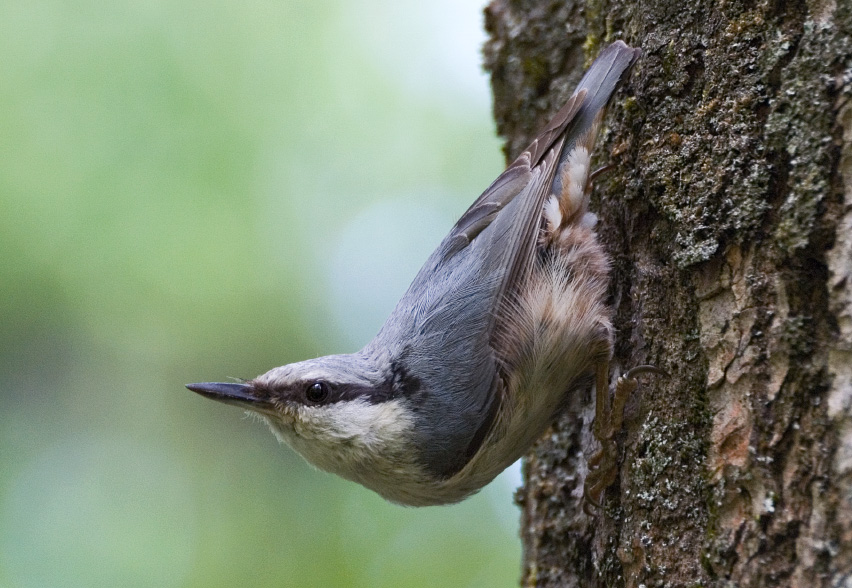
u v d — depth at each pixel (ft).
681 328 18.67
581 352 21.39
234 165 35.35
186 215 34.65
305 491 34.53
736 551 16.49
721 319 17.66
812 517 15.51
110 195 34.24
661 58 19.53
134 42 35.32
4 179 33.50
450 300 22.45
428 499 23.21
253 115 36.06
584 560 22.06
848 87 15.87
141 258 34.40
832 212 15.88
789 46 17.07
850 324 15.53
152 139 34.78
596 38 23.03
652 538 18.40
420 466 22.38
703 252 17.89
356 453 22.68
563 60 26.05
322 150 36.78
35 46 34.86
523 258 22.04
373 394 22.75
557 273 21.70
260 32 36.78
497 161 38.01
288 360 35.27
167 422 35.24
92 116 34.58
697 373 18.13
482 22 28.71
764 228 17.02
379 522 33.68
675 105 19.10
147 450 34.88
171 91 35.09
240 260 35.12
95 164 34.30
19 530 32.60
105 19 35.53
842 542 15.07
